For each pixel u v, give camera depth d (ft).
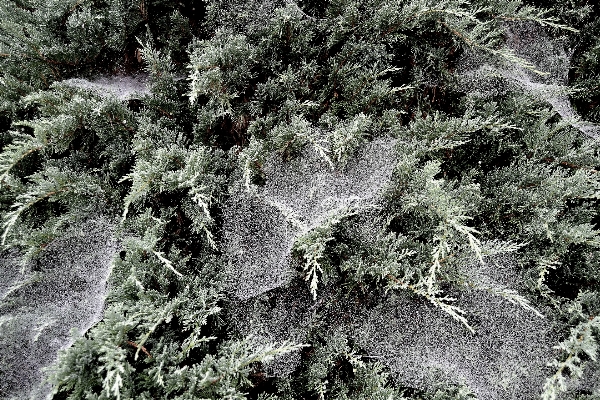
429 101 10.55
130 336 7.20
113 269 7.73
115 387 5.54
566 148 9.34
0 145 9.52
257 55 9.50
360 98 9.65
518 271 8.34
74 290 8.06
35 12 9.93
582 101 10.88
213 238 8.45
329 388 7.76
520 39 10.96
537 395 7.43
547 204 8.41
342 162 9.05
